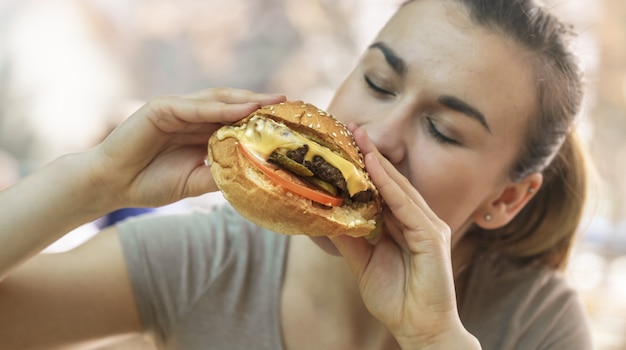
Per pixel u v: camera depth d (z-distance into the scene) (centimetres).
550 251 65
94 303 52
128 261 53
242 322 54
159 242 55
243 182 43
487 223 59
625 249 152
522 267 64
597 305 125
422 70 49
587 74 64
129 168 49
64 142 229
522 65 52
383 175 46
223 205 60
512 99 51
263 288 55
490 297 61
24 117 227
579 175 64
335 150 45
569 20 60
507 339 59
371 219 47
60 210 48
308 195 43
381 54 51
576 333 62
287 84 218
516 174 56
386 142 49
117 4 229
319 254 55
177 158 50
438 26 50
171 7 225
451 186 51
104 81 232
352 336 55
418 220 48
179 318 53
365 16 197
